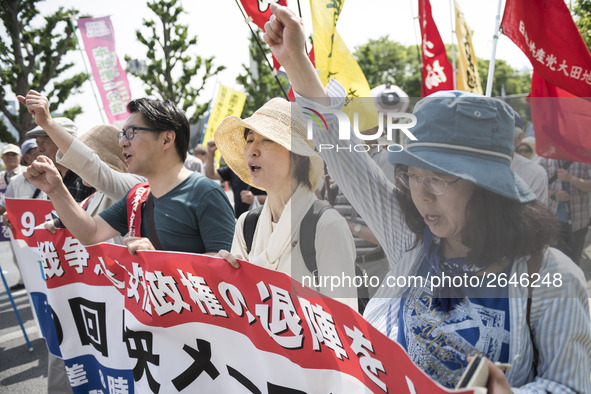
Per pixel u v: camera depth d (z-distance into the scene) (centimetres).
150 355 177
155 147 182
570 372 92
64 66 1630
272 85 1864
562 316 93
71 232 195
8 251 812
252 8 282
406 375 100
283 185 146
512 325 96
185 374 168
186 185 185
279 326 140
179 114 188
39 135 278
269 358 145
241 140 178
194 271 157
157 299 168
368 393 116
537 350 99
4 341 407
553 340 93
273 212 151
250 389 153
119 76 755
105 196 238
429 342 103
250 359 152
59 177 189
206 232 178
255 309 146
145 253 168
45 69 1584
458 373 101
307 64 112
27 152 408
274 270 139
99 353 213
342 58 306
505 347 97
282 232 141
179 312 166
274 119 139
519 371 96
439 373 103
